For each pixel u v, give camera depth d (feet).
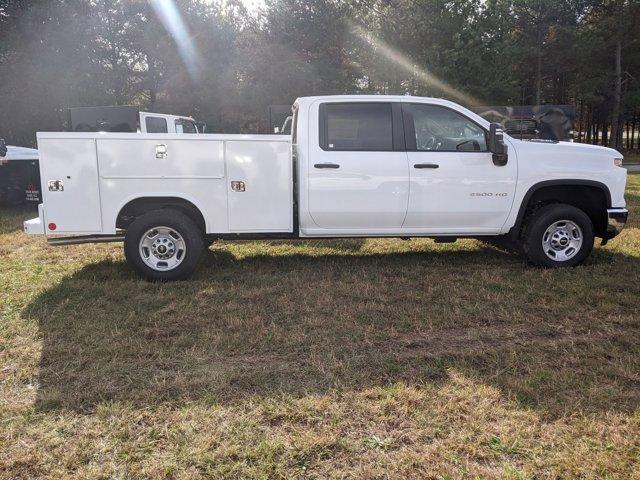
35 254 22.81
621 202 19.84
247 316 14.83
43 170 17.13
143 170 17.46
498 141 18.39
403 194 18.62
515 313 14.76
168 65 88.17
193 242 17.98
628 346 12.56
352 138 18.57
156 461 8.43
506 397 10.23
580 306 15.42
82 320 14.61
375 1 87.25
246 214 18.16
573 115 57.67
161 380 11.09
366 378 11.06
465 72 80.89
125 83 89.61
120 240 18.12
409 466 8.27
